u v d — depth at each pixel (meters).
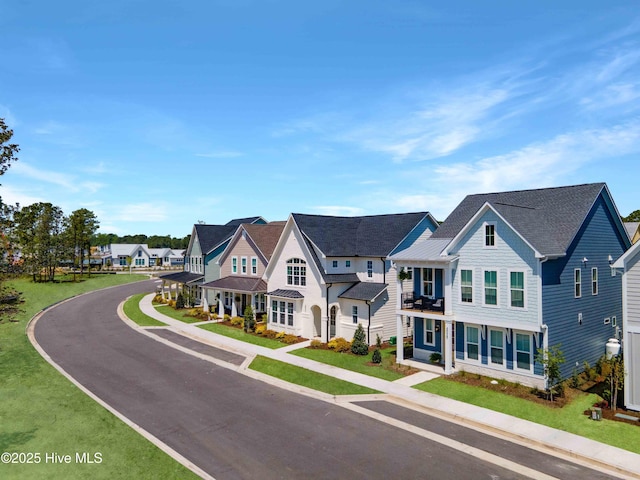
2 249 21.64
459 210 27.55
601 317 23.58
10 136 19.78
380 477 12.29
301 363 24.41
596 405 17.64
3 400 18.03
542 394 18.77
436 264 22.83
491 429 15.59
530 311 19.52
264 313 37.00
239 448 14.09
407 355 26.05
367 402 18.55
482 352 21.53
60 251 67.12
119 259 109.81
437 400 18.38
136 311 42.94
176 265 116.94
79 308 44.91
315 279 30.41
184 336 32.38
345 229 34.19
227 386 20.70
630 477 12.36
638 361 16.75
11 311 22.48
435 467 12.88
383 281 29.89
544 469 12.81
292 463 13.10
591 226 23.19
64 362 24.61
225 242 46.12
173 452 13.71
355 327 28.91
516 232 19.66
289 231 32.88
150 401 18.45
